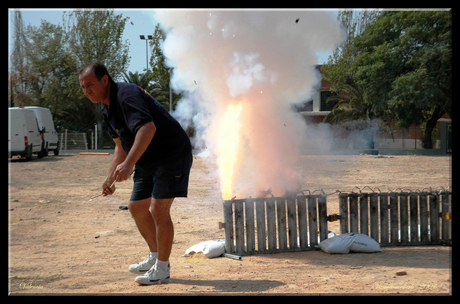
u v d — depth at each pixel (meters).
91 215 7.82
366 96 31.64
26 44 38.81
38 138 22.86
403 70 31.09
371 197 5.51
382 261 4.69
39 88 41.28
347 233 5.33
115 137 4.22
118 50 39.19
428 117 34.44
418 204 5.68
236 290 3.60
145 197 4.24
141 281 3.83
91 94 3.75
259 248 5.16
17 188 11.73
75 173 16.09
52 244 5.66
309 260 4.80
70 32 39.06
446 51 27.73
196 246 5.23
